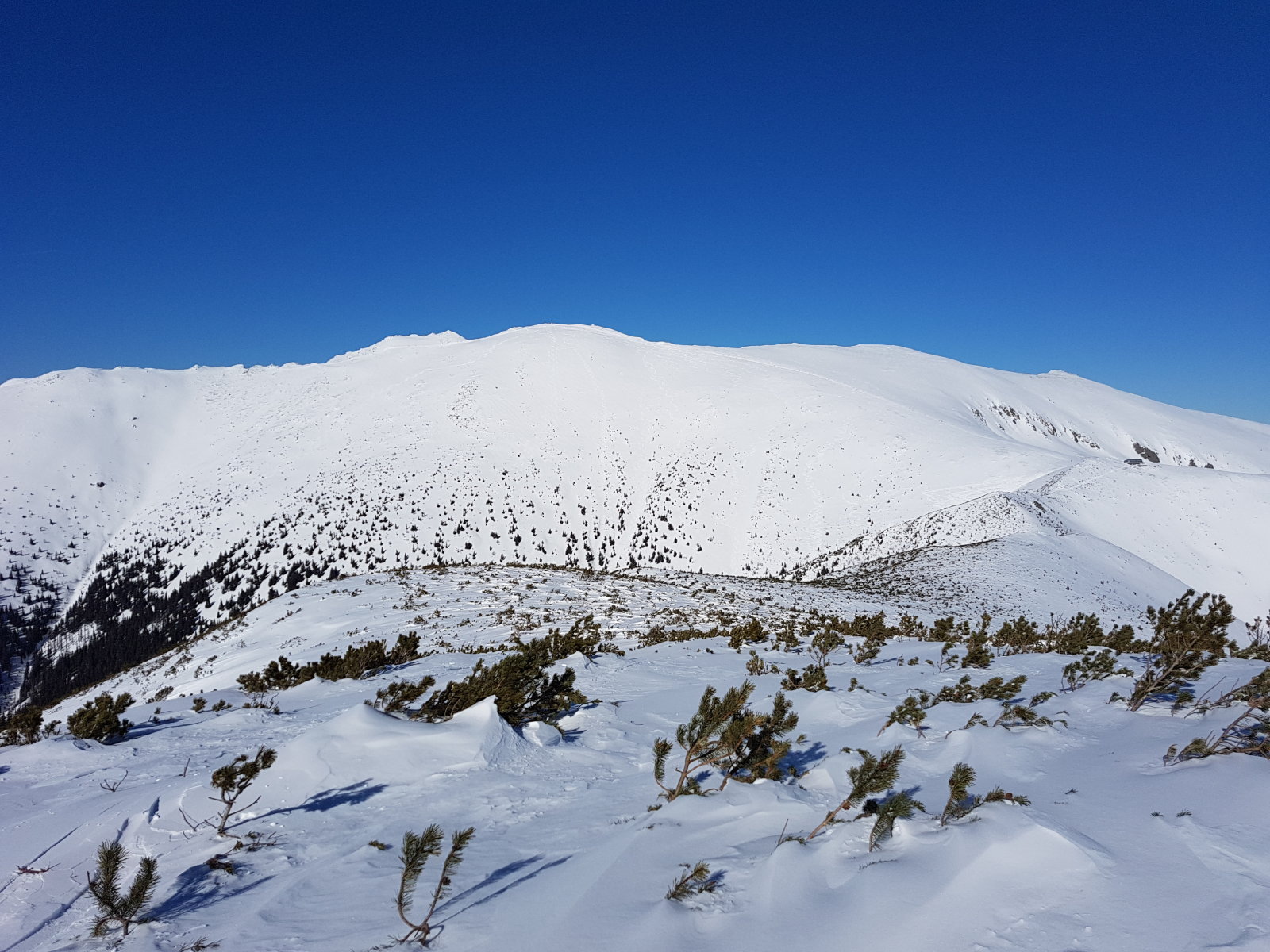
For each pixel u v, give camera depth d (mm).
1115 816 3557
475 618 22203
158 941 3121
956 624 22500
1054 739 5375
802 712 7551
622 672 11227
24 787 5809
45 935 3293
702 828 3895
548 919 2949
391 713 7402
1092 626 13695
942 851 3170
